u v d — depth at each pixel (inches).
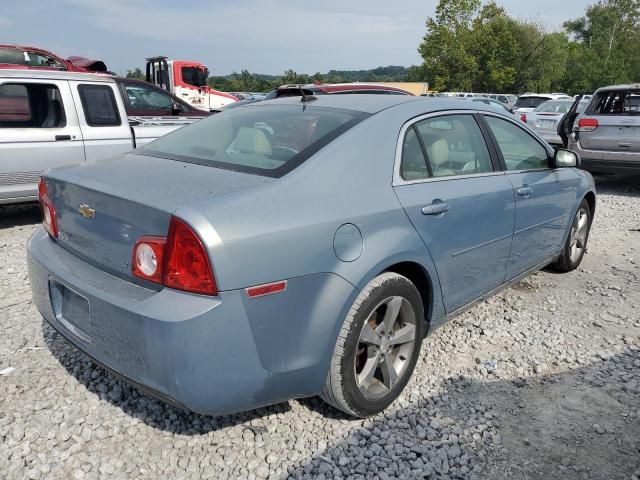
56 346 135.3
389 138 114.2
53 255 108.5
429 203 116.5
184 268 83.9
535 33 2169.0
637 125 336.5
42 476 93.6
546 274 199.8
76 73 268.1
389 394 112.2
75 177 105.2
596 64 2151.8
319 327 94.8
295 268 90.7
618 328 156.1
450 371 130.6
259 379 90.2
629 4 2554.1
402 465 98.7
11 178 246.2
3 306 160.2
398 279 107.5
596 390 124.3
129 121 308.8
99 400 114.3
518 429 109.8
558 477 97.2
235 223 85.7
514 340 147.3
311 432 106.8
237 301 85.0
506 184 143.9
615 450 104.3
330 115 117.8
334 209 97.9
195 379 84.3
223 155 111.0
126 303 87.3
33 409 110.7
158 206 86.8
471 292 136.3
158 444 102.3
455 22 1961.1
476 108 145.4
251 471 96.3
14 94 246.7
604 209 314.7
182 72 725.9
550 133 536.4
